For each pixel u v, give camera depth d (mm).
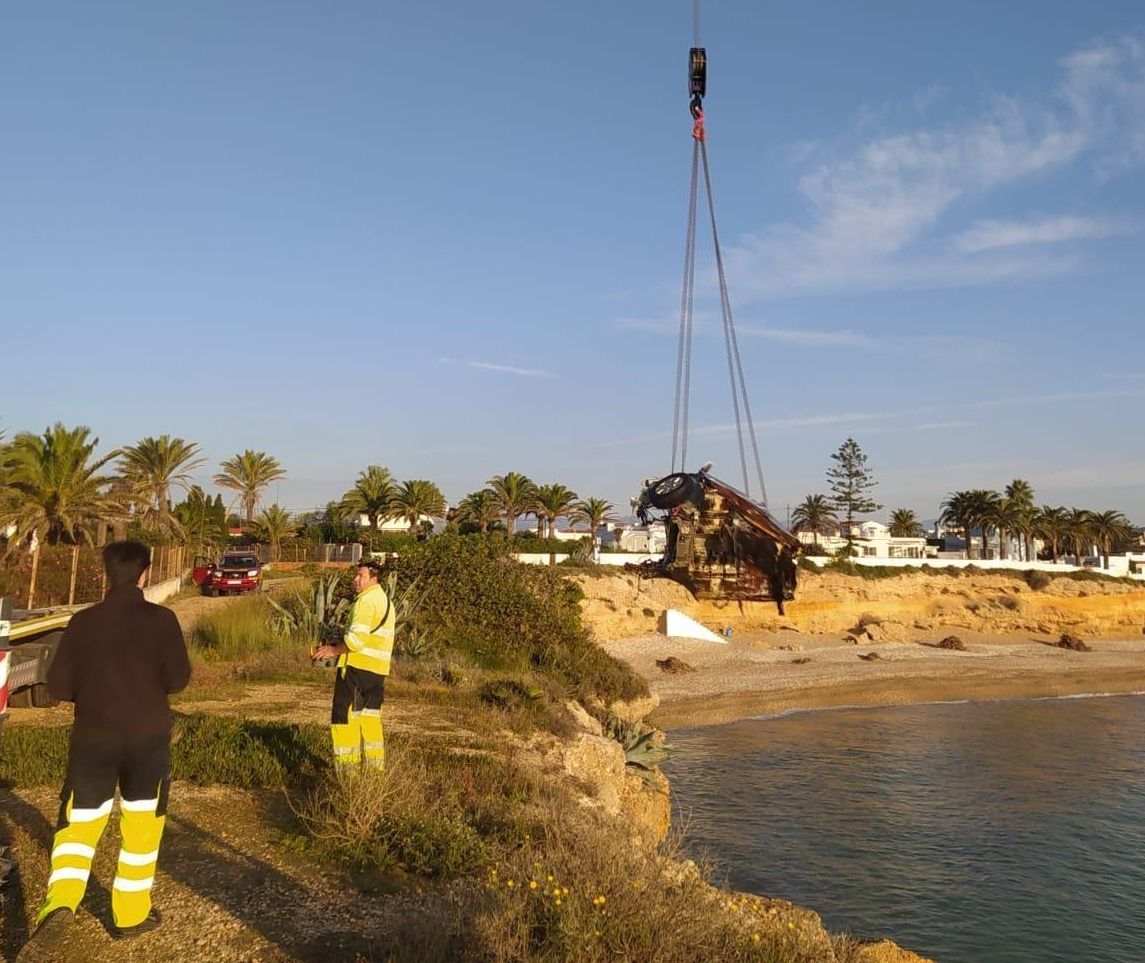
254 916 5172
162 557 36781
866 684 39969
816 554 66375
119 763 4484
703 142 34500
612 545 81750
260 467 69250
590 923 4695
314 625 19078
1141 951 12914
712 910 5527
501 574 23609
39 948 4117
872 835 17891
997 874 15875
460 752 9500
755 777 22812
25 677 11289
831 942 6938
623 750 15156
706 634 48781
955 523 103375
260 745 8797
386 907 5418
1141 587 71125
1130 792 21828
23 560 27875
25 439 32719
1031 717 33688
